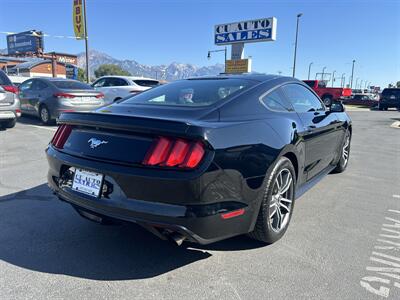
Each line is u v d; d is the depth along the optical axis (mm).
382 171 5914
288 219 3277
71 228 3395
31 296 2354
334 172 5699
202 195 2344
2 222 3500
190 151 2332
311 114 3984
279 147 2936
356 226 3557
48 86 10211
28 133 8820
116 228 3412
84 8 21922
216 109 2865
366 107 35312
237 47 27062
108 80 13492
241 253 2967
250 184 2652
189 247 3059
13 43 62625
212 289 2463
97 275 2619
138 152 2467
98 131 2744
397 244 3178
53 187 3062
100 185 2590
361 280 2594
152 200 2391
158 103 3199
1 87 8750
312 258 2896
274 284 2525
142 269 2709
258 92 3270
